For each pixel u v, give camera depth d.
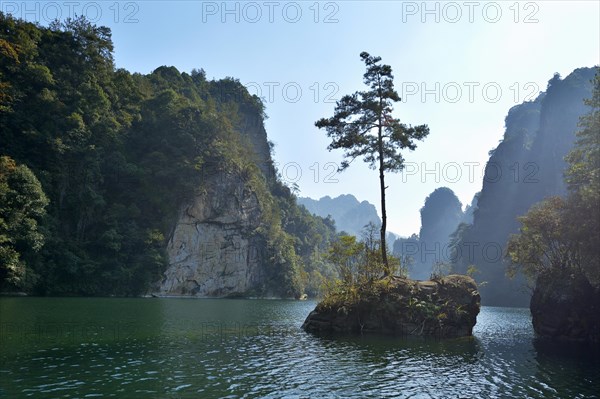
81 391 12.51
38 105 72.62
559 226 32.44
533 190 150.50
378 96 34.41
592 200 28.20
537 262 36.59
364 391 13.56
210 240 90.94
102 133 80.69
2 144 65.88
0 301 43.31
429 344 24.47
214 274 90.88
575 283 30.66
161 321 32.25
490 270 142.38
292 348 21.61
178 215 85.12
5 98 68.38
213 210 92.19
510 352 22.61
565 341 28.81
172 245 83.00
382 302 28.42
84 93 84.12
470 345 24.80
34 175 60.81
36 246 55.62
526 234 36.25
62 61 89.69
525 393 13.91
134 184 81.81
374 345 23.28
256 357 18.67
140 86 112.94
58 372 14.68
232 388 13.36
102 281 68.00
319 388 13.73
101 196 72.12
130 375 14.53
